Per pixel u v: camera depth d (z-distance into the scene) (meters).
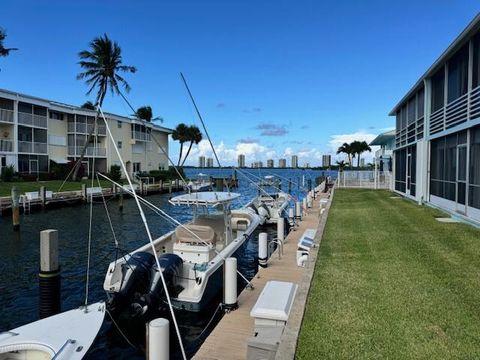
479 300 5.57
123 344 7.36
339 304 5.57
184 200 10.84
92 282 10.98
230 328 6.04
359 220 13.33
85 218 23.38
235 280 6.85
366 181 33.34
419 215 13.73
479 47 10.92
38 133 39.81
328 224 12.65
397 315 5.13
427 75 15.75
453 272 6.86
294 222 15.78
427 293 5.89
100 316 6.64
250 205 19.75
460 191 12.52
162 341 4.48
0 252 14.66
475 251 8.27
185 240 9.48
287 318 4.93
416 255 8.13
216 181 45.75
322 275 6.96
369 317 5.10
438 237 9.76
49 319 6.48
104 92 39.91
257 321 5.06
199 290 7.93
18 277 11.50
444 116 13.88
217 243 11.29
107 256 13.93
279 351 4.27
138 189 37.69
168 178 50.28
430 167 16.47
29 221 21.80
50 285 7.94
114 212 26.42
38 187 30.64
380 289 6.14
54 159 41.75
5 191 27.64
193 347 7.10
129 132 49.62
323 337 4.57
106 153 45.78
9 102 35.81
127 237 17.77
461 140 12.42
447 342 4.38
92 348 6.47
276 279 8.52
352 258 8.13
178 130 60.19
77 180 38.75
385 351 4.22
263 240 9.52
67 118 43.53
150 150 54.62
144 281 7.60
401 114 22.72
